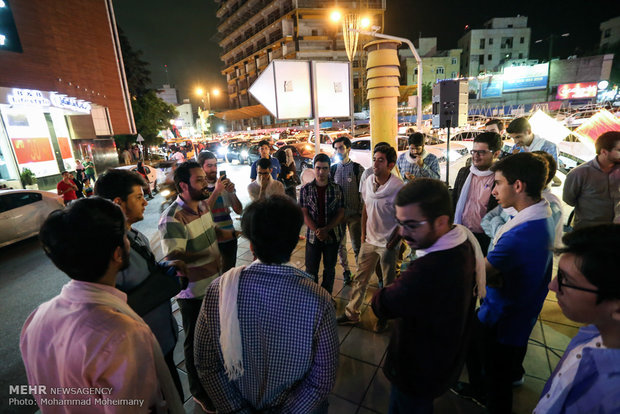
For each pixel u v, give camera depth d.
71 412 0.88
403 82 52.59
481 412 1.98
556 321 2.84
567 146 6.81
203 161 3.14
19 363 2.86
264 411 1.09
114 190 1.55
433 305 1.17
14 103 10.83
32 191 6.81
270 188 4.00
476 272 1.27
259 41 59.72
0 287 4.64
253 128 63.72
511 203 1.59
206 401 2.03
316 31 50.41
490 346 1.70
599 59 37.28
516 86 40.41
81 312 0.87
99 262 0.93
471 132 12.33
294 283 1.00
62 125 15.88
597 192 2.61
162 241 1.97
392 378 1.36
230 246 3.11
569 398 0.81
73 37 16.23
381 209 2.62
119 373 0.85
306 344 1.00
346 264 3.72
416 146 3.97
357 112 42.31
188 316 2.11
